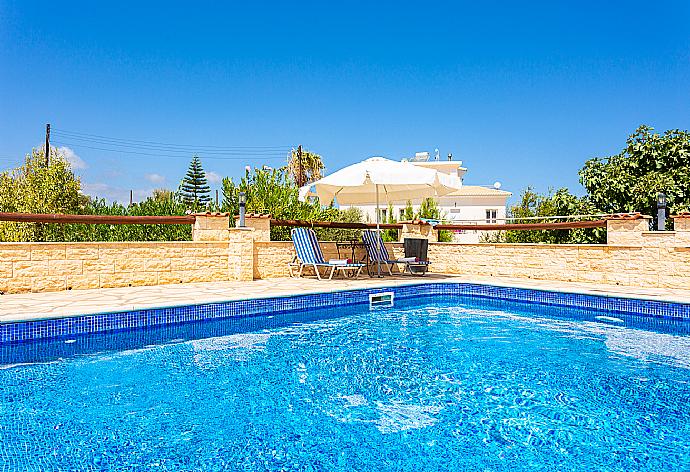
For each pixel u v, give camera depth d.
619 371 4.79
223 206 14.32
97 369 4.82
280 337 6.27
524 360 5.20
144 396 4.07
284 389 4.28
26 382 4.39
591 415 3.67
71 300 7.07
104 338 6.03
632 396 4.09
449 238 18.73
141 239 12.47
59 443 3.16
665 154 12.69
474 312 8.15
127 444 3.16
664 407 3.83
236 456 3.01
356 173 9.67
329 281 10.00
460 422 3.56
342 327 6.91
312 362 5.12
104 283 8.66
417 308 8.55
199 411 3.75
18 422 3.49
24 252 7.94
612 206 13.03
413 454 3.04
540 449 3.11
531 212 23.41
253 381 4.48
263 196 14.05
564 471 2.82
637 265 9.12
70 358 5.21
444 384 4.42
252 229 10.07
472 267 11.66
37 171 21.86
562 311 8.18
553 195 14.75
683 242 8.61
